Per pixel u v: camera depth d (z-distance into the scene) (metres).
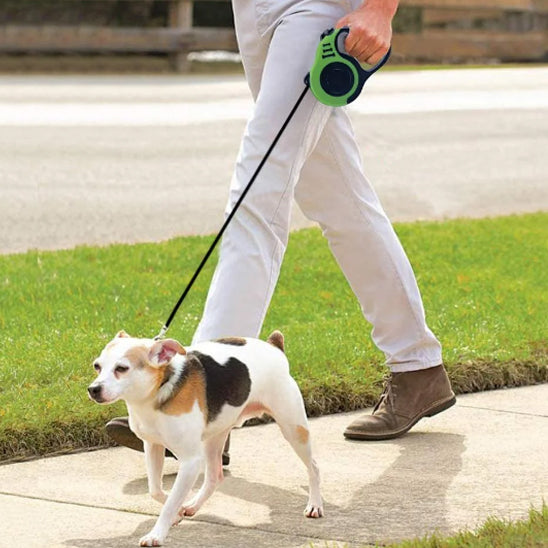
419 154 23.03
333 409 9.51
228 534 6.93
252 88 8.70
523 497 7.49
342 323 11.55
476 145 24.11
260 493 7.65
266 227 8.16
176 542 6.78
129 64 36.22
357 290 8.95
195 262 14.69
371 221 8.73
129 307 12.16
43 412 8.63
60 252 14.91
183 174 20.36
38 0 38.66
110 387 6.49
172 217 17.55
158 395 6.68
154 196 18.78
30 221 16.92
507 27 41.84
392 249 8.80
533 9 40.78
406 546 6.36
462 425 9.13
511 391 10.14
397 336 8.94
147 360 6.60
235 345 7.22
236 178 8.22
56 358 9.96
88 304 12.27
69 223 16.92
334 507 7.36
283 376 7.29
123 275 13.73
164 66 36.41
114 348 6.61
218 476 7.32
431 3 39.84
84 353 10.17
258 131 8.15
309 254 15.14
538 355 10.66
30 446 8.35
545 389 10.21
